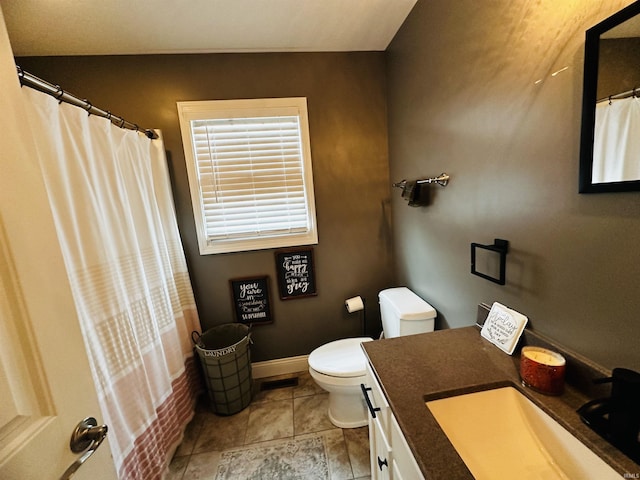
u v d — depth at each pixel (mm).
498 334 980
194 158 1839
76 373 599
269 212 1978
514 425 762
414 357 941
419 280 1699
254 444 1537
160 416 1397
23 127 539
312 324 2152
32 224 537
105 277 1085
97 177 1121
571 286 742
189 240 1921
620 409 547
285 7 1387
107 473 653
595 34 607
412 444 607
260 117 1851
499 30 909
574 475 611
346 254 2098
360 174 2016
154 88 1749
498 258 1007
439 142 1332
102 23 1395
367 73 1909
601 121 614
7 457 455
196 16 1404
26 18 1311
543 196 800
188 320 1896
